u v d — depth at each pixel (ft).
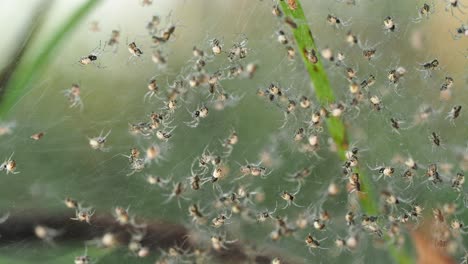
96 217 0.54
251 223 0.55
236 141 0.56
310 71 0.52
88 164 0.57
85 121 0.57
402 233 0.54
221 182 0.57
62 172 0.57
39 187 0.56
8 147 0.56
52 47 0.52
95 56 0.55
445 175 0.56
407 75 0.58
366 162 0.56
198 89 0.56
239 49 0.56
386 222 0.54
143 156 0.57
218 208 0.56
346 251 0.56
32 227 0.54
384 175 0.56
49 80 0.57
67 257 0.53
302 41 0.52
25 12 0.53
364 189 0.53
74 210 0.54
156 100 0.57
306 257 0.55
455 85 0.59
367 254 0.56
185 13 0.58
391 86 0.58
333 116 0.53
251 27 0.58
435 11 0.59
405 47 0.59
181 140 0.57
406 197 0.56
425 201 0.56
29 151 0.57
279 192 0.57
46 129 0.57
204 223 0.54
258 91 0.56
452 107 0.58
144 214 0.55
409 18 0.59
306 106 0.54
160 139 0.56
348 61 0.58
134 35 0.57
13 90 0.52
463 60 0.59
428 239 0.55
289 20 0.51
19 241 0.53
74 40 0.57
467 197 0.56
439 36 0.59
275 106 0.57
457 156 0.57
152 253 0.54
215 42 0.57
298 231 0.55
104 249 0.53
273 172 0.57
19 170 0.56
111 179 0.57
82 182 0.57
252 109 0.58
